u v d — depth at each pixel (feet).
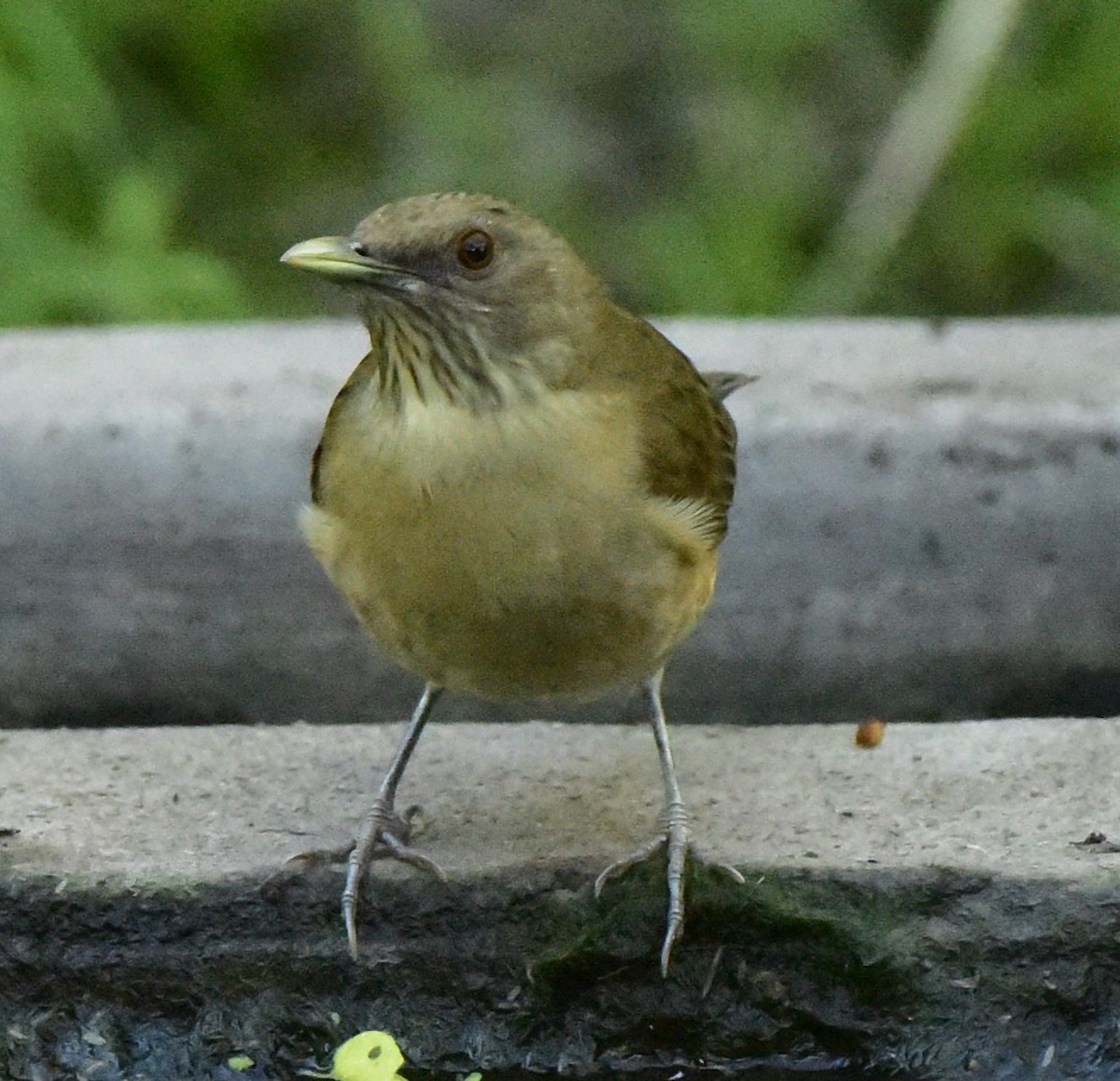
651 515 29.35
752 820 30.81
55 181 53.47
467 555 28.50
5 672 38.83
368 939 29.81
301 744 33.42
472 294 28.35
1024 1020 29.43
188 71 57.82
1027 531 38.06
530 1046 29.94
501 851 30.22
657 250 55.93
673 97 60.13
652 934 29.68
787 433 37.73
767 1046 29.81
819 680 38.65
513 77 60.34
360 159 58.59
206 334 43.34
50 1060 29.53
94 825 30.76
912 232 57.93
